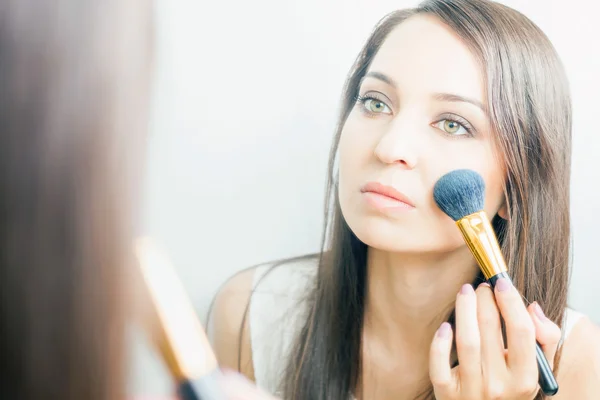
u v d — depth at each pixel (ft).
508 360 1.65
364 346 2.12
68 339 0.62
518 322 1.61
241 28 2.03
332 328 2.14
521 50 1.77
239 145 2.08
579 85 1.92
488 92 1.72
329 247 2.10
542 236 1.87
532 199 1.84
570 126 1.89
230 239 2.13
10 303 0.61
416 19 1.80
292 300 2.17
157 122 1.15
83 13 0.60
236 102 2.06
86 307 0.62
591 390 1.97
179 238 2.10
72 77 0.60
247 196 2.10
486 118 1.72
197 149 2.07
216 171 2.09
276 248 2.13
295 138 2.06
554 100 1.83
